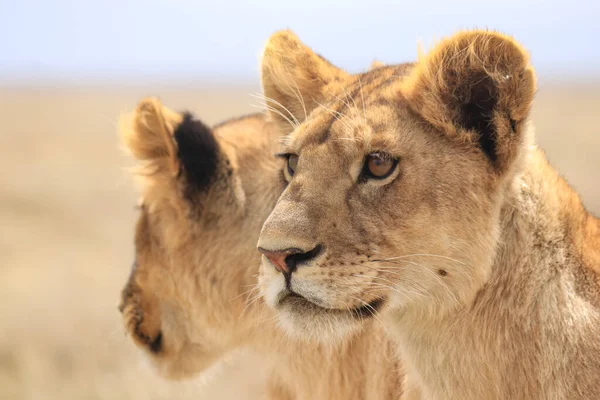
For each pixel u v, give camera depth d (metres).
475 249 7.77
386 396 9.77
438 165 7.73
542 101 133.62
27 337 20.14
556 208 8.08
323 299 7.66
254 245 10.43
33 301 24.30
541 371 7.77
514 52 7.50
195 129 10.48
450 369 8.16
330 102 8.77
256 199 10.45
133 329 11.33
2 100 166.12
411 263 7.78
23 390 17.66
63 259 31.83
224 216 10.52
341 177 7.82
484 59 7.66
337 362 10.48
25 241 35.38
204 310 10.88
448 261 7.78
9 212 41.84
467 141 7.77
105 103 155.50
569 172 44.44
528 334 7.83
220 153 10.48
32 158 65.00
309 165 7.95
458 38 7.72
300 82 9.62
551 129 76.12
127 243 35.69
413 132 7.82
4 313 22.56
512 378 7.91
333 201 7.75
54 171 57.50
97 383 17.81
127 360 18.69
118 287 26.92
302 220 7.64
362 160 7.80
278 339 10.66
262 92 10.01
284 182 9.13
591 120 90.12
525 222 7.93
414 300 7.95
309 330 7.86
